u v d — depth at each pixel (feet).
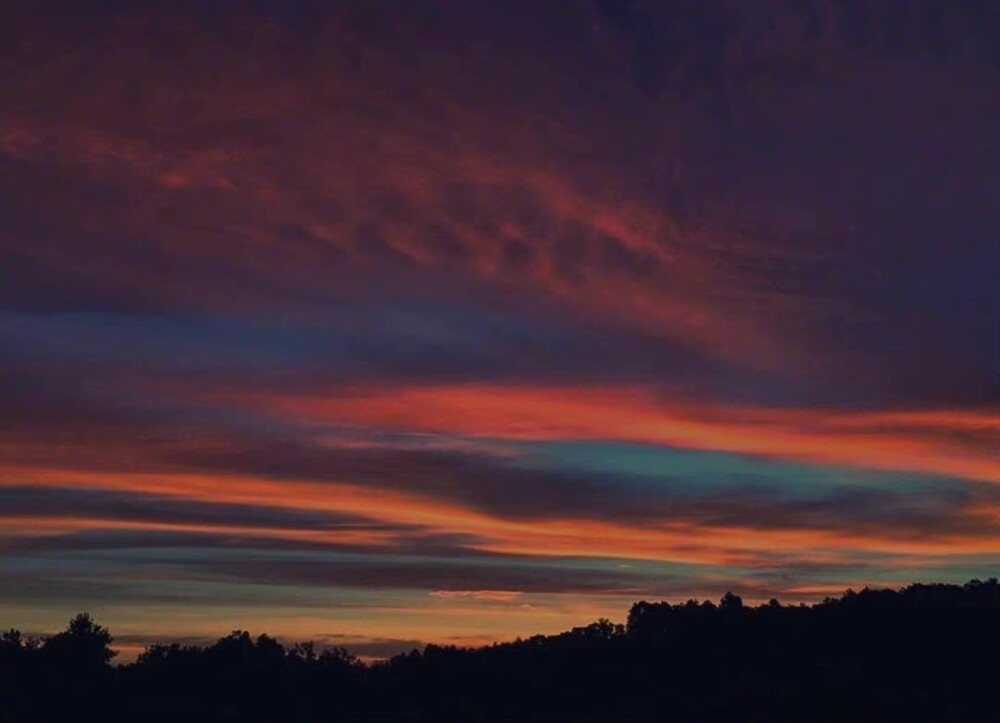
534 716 112.57
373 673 126.82
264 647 130.31
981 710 104.17
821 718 105.09
